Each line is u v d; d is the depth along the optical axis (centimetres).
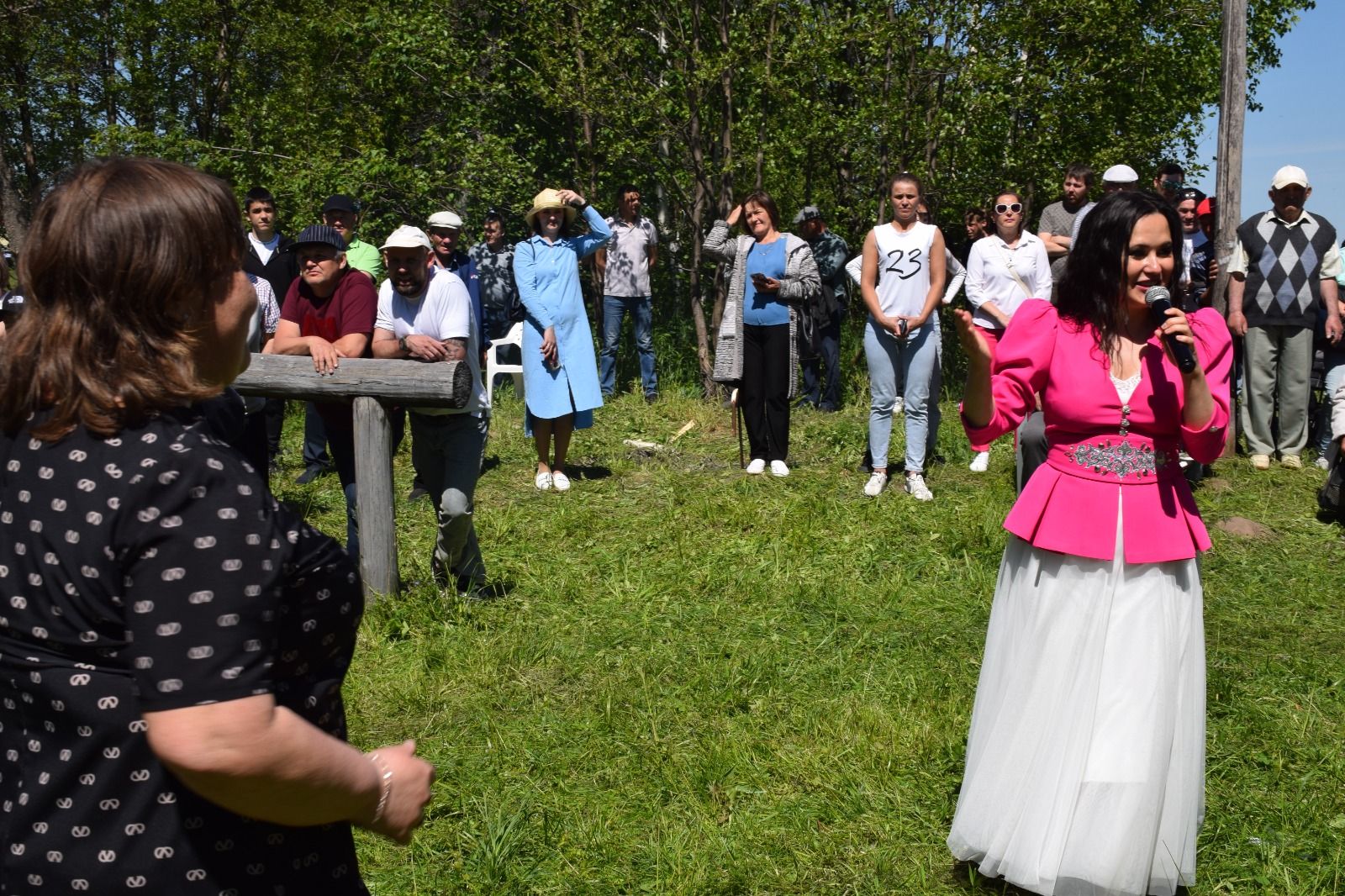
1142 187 1427
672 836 355
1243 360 859
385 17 1301
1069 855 300
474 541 575
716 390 1171
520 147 1358
